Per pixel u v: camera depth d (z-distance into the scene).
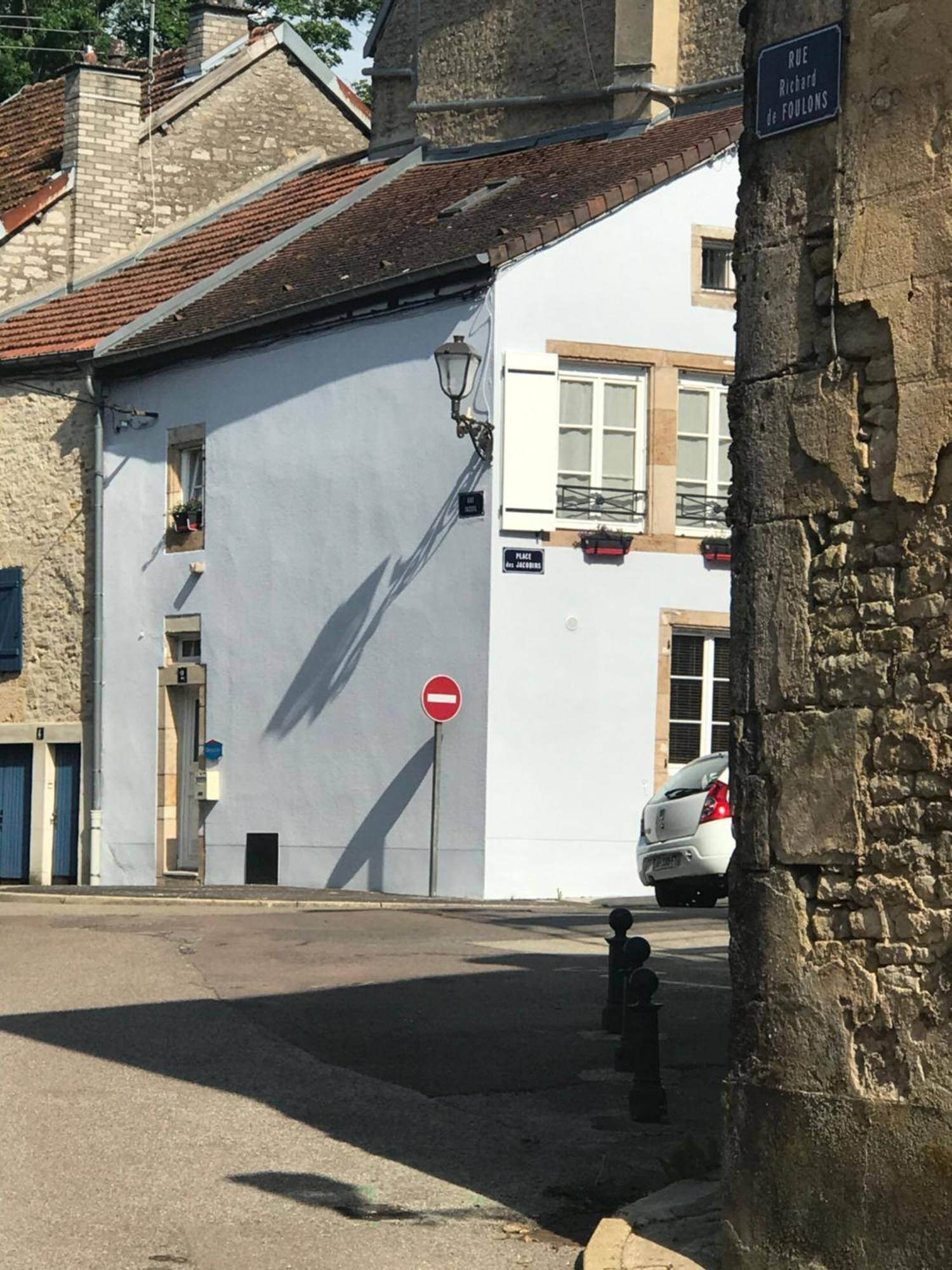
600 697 22.00
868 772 6.72
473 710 21.58
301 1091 9.99
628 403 22.44
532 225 22.05
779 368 7.14
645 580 22.23
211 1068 10.52
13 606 28.00
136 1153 8.68
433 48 28.75
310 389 23.66
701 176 22.78
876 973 6.64
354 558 23.02
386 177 28.56
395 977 13.45
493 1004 12.35
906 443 6.65
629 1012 10.41
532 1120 9.42
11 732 27.86
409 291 22.41
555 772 21.77
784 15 7.19
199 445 25.45
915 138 6.69
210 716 24.77
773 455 7.13
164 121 30.86
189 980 13.45
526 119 27.44
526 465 21.59
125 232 30.52
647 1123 9.37
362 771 22.81
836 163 6.96
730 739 7.24
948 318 6.54
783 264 7.14
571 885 21.78
